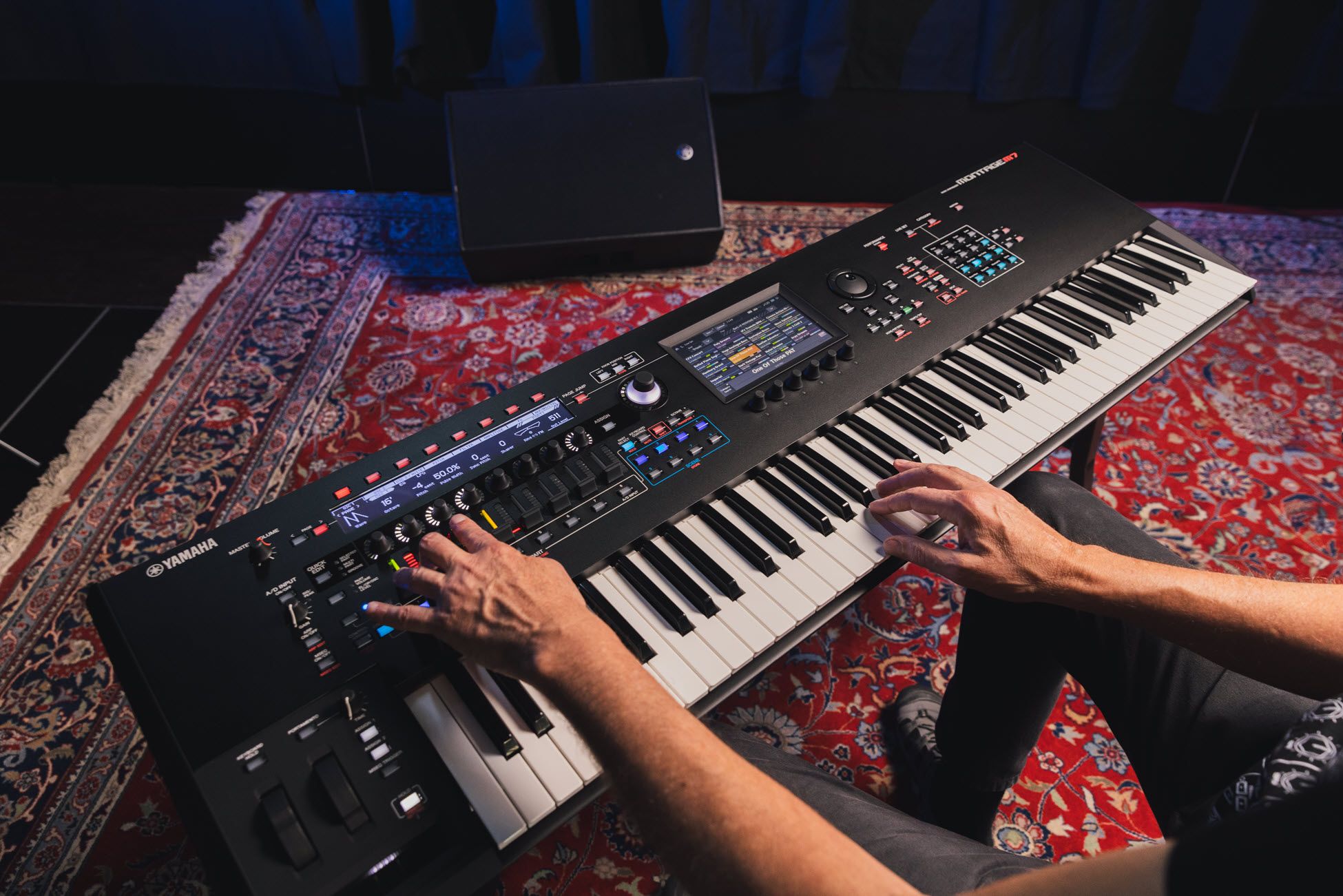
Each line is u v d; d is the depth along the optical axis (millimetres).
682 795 648
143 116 2645
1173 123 2672
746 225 2713
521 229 2324
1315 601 863
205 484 1879
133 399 2053
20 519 1782
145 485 1870
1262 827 432
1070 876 478
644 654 930
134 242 2531
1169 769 971
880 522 1063
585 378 1143
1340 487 1938
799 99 2652
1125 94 2557
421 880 754
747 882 603
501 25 2395
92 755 1454
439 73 2477
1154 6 2320
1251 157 2723
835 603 1016
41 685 1539
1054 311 1356
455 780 826
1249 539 1830
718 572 993
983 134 2742
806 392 1167
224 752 802
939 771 1328
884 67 2561
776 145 2773
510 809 815
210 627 882
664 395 1137
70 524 1788
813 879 590
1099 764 1512
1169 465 1985
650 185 2373
